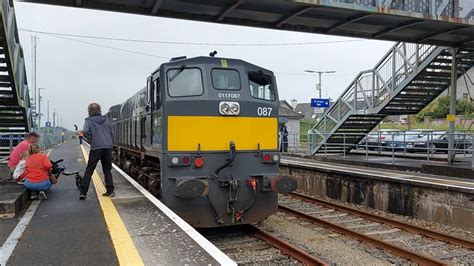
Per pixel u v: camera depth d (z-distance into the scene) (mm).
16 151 10055
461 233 9742
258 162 9055
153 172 10367
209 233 9422
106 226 6516
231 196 8672
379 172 14375
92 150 8688
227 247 8219
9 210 7141
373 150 25828
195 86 8711
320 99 28125
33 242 5699
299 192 16375
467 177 12656
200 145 8570
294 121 45719
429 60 16094
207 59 8961
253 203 8906
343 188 14180
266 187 8977
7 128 17594
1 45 10531
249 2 11805
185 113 8531
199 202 8570
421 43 15336
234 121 8852
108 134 8852
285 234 9438
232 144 8719
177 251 5309
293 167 17031
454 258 7812
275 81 9570
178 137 8469
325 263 6906
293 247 7684
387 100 18344
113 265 4840
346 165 17547
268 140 9219
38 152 8773
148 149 10305
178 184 8062
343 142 22406
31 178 8539
